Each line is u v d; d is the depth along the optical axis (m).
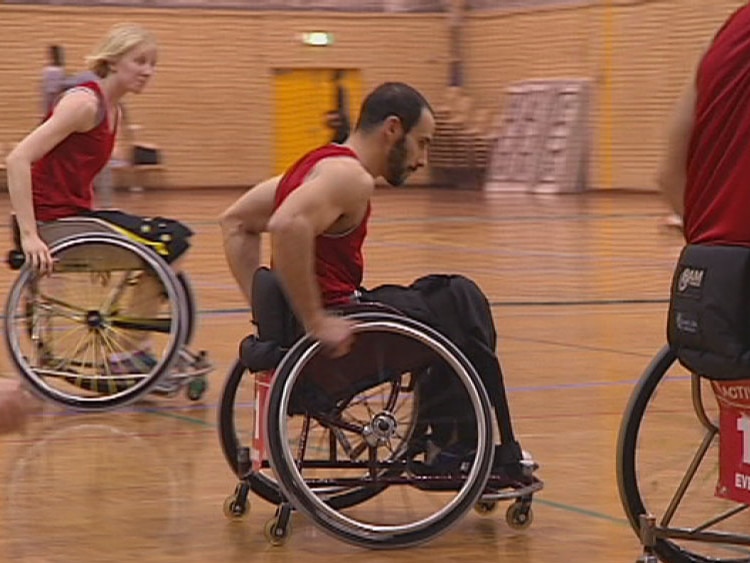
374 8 49.72
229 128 48.19
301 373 7.92
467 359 7.99
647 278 21.55
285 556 7.84
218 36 47.78
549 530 8.33
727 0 40.78
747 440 6.55
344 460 8.27
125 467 9.98
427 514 8.60
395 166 8.20
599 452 10.25
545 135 46.31
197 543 8.09
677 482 7.50
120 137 46.56
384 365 7.98
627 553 7.81
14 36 45.19
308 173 7.97
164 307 12.01
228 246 9.05
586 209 37.25
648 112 43.84
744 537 7.07
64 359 12.09
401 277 21.58
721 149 6.42
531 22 47.97
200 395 12.52
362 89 49.91
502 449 8.18
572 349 14.95
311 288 7.71
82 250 11.59
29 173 11.42
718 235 6.40
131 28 11.98
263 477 8.70
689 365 6.61
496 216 34.84
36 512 8.77
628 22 44.38
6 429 3.96
